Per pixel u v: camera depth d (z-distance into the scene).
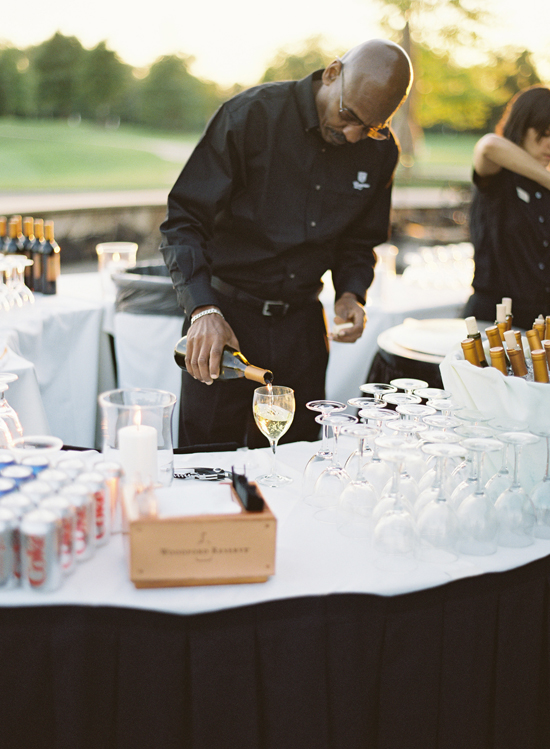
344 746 1.10
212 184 1.83
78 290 3.47
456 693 1.17
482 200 2.63
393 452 1.08
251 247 1.96
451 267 3.99
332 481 1.31
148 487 1.04
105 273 3.27
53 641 1.00
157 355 3.00
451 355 1.44
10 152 24.27
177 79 29.77
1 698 1.02
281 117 1.86
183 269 1.72
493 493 1.27
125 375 3.05
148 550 1.01
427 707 1.16
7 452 1.17
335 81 1.77
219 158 1.84
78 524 1.06
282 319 2.02
